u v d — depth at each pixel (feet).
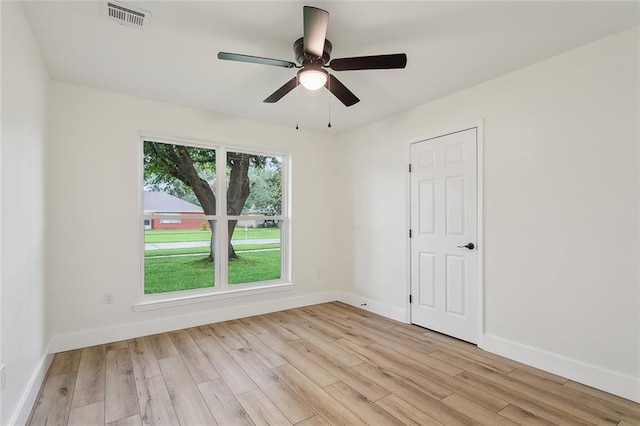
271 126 12.98
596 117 7.04
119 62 7.91
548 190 7.79
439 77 8.77
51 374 7.53
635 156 6.54
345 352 8.89
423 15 6.06
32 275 6.61
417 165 11.16
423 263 10.96
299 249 13.71
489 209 8.99
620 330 6.68
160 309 10.38
